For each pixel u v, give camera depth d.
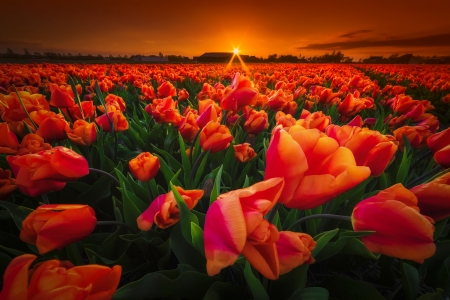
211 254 0.18
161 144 0.72
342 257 0.36
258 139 0.74
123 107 0.75
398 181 0.40
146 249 0.35
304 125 0.43
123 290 0.22
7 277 0.14
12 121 0.51
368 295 0.27
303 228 0.41
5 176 0.36
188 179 0.46
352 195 0.39
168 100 0.60
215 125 0.43
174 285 0.25
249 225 0.17
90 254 0.30
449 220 0.46
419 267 0.34
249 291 0.28
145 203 0.42
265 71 4.59
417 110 0.68
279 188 0.18
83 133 0.45
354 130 0.27
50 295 0.14
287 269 0.19
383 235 0.19
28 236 0.22
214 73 3.30
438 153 0.30
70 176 0.28
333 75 2.76
